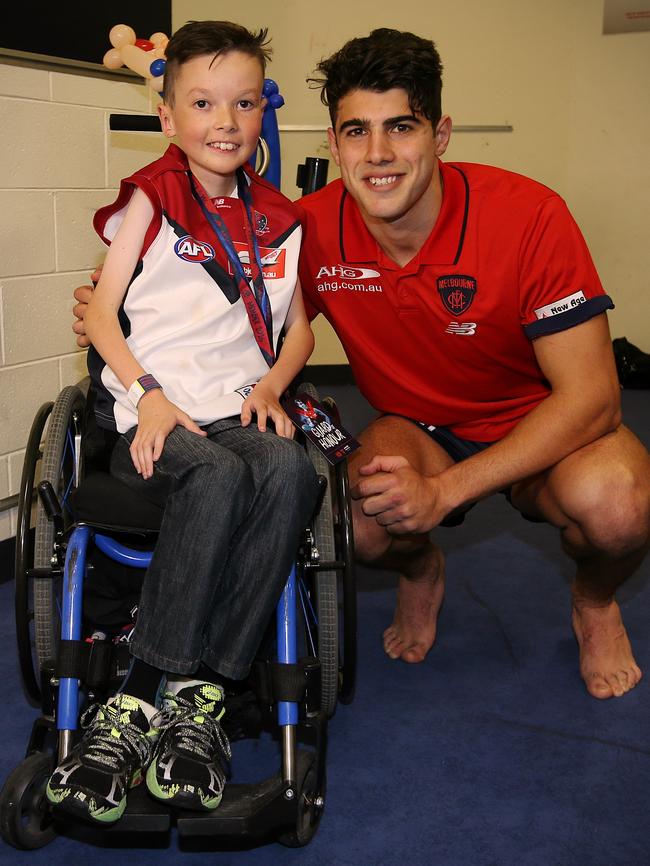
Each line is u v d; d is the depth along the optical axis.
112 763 1.28
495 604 2.32
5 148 2.21
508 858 1.41
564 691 1.91
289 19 4.38
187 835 1.30
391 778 1.61
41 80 2.28
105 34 2.47
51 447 1.67
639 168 4.71
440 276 1.74
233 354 1.58
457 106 4.61
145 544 1.54
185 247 1.55
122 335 1.51
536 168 4.75
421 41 1.61
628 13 4.51
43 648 1.64
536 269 1.69
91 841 1.36
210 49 1.51
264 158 1.90
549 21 4.55
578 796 1.56
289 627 1.42
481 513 2.98
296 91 4.46
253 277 1.60
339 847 1.44
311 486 1.40
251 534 1.36
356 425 3.90
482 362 1.83
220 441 1.47
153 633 1.34
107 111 2.50
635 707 1.85
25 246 2.31
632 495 1.72
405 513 1.60
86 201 2.48
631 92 4.62
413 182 1.61
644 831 1.47
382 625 2.21
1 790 1.46
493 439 1.94
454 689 1.92
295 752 1.37
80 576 1.43
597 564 1.82
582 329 1.70
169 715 1.37
